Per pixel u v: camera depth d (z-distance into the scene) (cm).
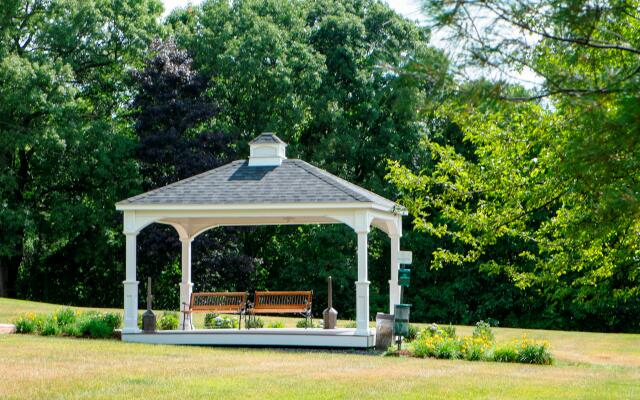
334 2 3897
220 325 2108
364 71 3562
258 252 3806
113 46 3569
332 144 3431
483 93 548
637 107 501
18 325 1939
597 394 1125
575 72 575
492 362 1552
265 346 1762
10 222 3123
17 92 3083
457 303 3562
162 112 3325
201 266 3306
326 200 1725
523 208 1347
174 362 1409
